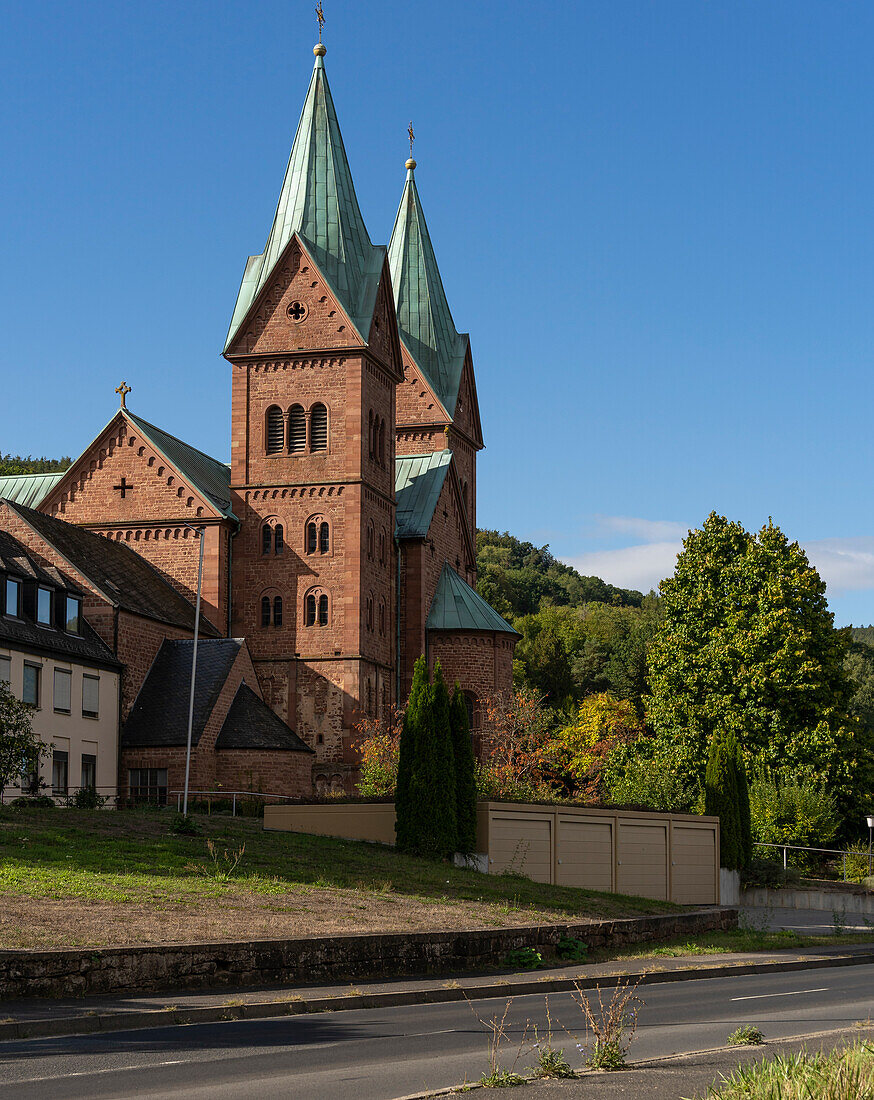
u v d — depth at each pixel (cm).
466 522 8675
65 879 2694
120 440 6794
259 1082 1391
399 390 8425
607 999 2280
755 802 5931
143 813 3919
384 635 7056
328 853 3609
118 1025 1814
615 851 4441
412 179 8819
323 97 7162
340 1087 1362
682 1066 1456
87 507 6794
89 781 5525
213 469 7412
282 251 6881
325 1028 1841
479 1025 1895
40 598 5375
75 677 5466
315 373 6831
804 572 6775
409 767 3950
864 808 6372
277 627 6712
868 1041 1502
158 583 6569
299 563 6731
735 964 2959
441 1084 1385
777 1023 1902
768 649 6631
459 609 7394
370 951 2489
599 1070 1445
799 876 5178
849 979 2772
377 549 6994
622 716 9988
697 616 6900
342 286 6894
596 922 3189
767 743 6519
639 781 6291
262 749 5841
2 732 4156
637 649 12438
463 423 8662
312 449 6800
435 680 4003
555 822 4228
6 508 5919
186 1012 1889
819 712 6512
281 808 4216
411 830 3906
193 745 5700
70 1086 1361
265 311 6894
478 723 7238
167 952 2134
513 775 5847
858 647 15688
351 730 6569
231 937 2306
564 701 11525
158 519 6694
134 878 2814
